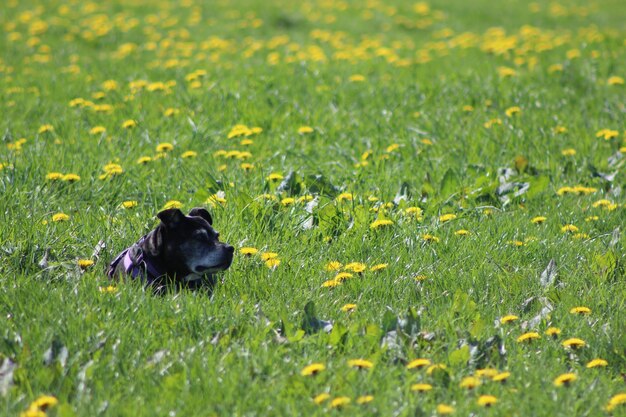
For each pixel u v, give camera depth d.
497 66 21.31
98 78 20.81
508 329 8.12
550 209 11.70
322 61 22.25
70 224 10.33
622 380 7.25
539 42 24.97
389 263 9.62
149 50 25.28
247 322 7.93
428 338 7.69
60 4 32.62
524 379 7.05
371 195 11.65
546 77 19.55
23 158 13.04
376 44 25.20
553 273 9.39
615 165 13.58
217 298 8.45
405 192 12.00
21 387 6.60
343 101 17.83
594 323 8.33
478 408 6.46
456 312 8.38
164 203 11.58
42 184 11.71
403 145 14.19
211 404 6.40
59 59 23.78
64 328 7.48
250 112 16.66
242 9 32.69
